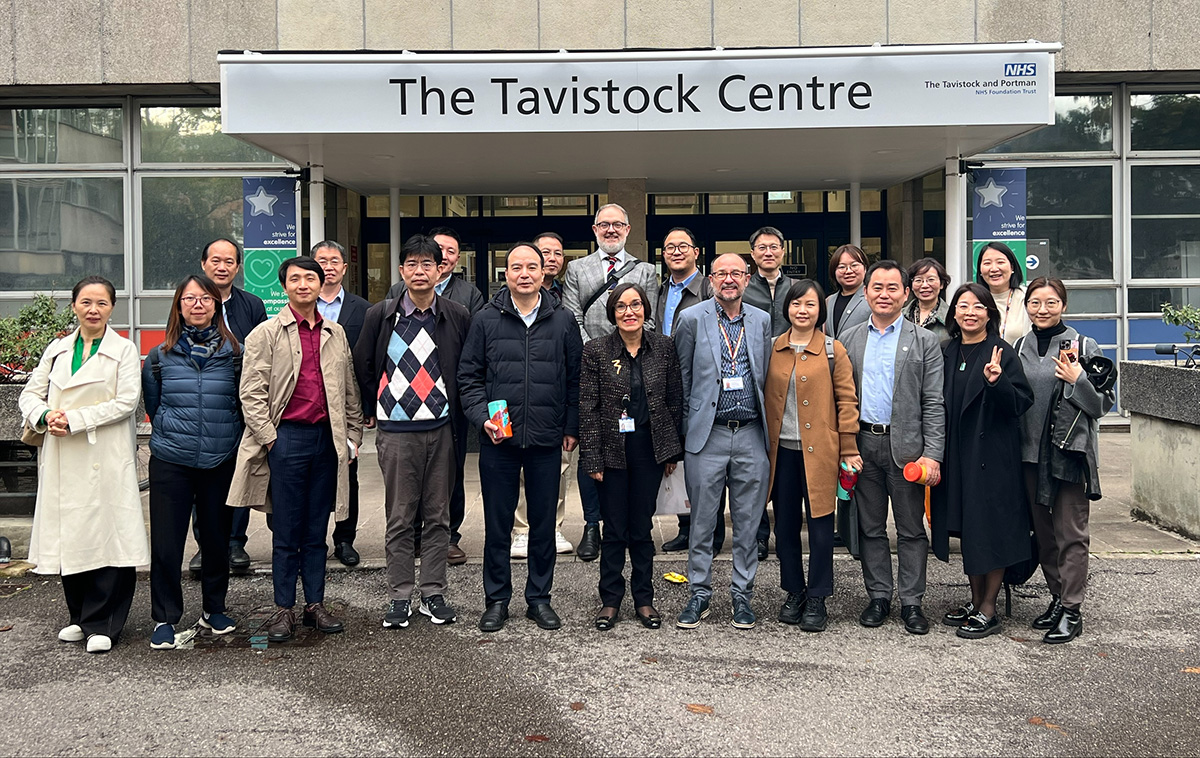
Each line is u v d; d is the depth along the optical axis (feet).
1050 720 12.51
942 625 16.38
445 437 16.56
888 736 12.09
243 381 15.71
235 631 16.35
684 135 29.27
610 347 16.19
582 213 44.80
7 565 19.79
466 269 45.11
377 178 38.96
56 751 11.87
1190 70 36.22
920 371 15.92
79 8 35.88
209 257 19.11
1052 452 15.42
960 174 34.14
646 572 16.60
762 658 14.84
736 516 16.44
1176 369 21.42
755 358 16.30
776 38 35.96
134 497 15.66
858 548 16.94
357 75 27.84
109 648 15.37
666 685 13.78
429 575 16.75
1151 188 38.68
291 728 12.46
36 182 38.47
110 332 15.88
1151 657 14.69
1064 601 15.57
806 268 45.11
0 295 38.32
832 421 16.08
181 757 11.69
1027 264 37.60
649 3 35.94
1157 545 20.99
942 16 35.91
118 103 38.24
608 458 16.03
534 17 36.01
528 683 13.89
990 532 15.43
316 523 16.35
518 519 21.07
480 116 27.99
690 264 19.84
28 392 15.39
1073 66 36.19
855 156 34.06
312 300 16.06
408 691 13.64
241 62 27.73
